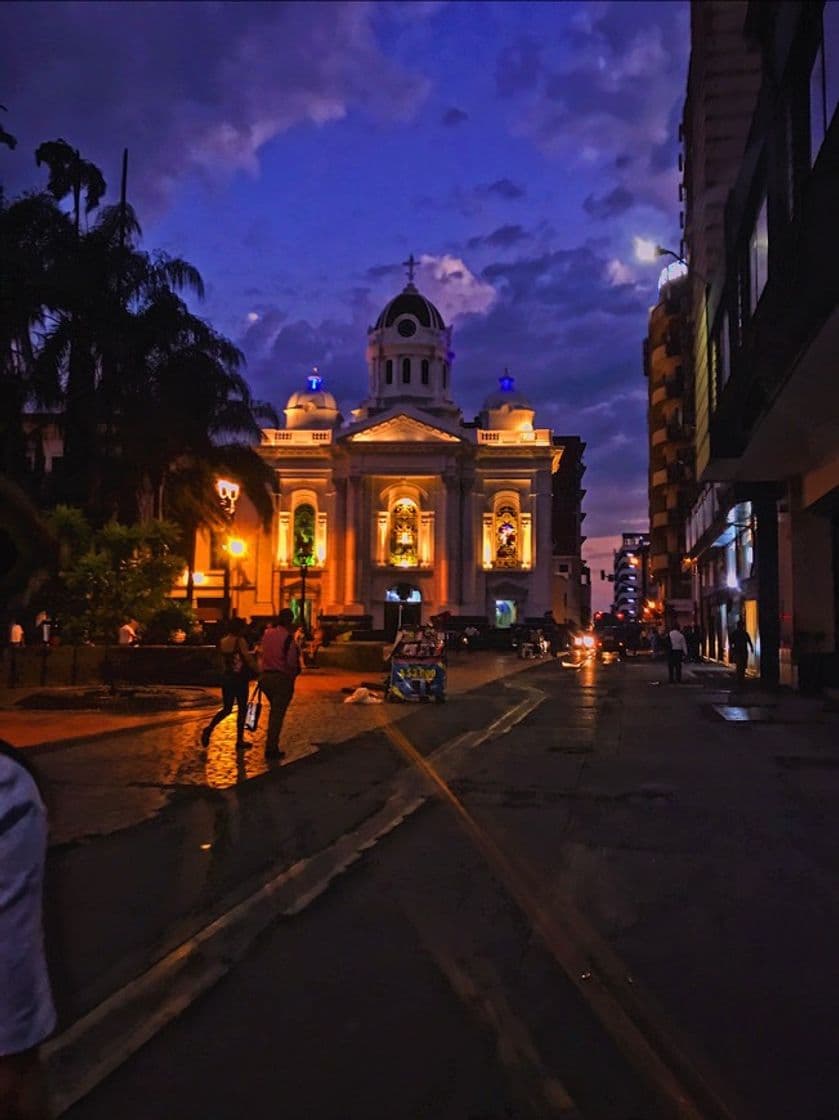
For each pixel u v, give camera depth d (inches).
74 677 842.2
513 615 2738.7
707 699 847.7
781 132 533.6
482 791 391.5
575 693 943.7
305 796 379.9
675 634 1098.7
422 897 242.7
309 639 1445.6
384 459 2714.1
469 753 506.0
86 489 1159.0
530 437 2815.0
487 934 214.5
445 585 2677.2
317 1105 137.6
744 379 665.6
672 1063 151.4
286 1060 151.9
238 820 333.4
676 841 304.0
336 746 525.3
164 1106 137.3
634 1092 141.9
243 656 494.0
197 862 275.6
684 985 184.5
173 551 1283.2
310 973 190.1
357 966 194.1
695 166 1610.5
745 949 205.2
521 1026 165.2
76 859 277.4
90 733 544.1
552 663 1748.3
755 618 1181.1
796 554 882.8
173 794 374.6
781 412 597.0
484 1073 147.7
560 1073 147.8
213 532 1520.7
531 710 753.6
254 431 1446.9
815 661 865.5
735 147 1444.4
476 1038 160.2
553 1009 172.7
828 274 396.5
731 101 1446.9
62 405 1146.7
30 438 1182.3
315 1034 161.8
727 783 409.1
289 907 233.5
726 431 789.2
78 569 806.5
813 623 878.4
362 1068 149.2
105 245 1186.0
